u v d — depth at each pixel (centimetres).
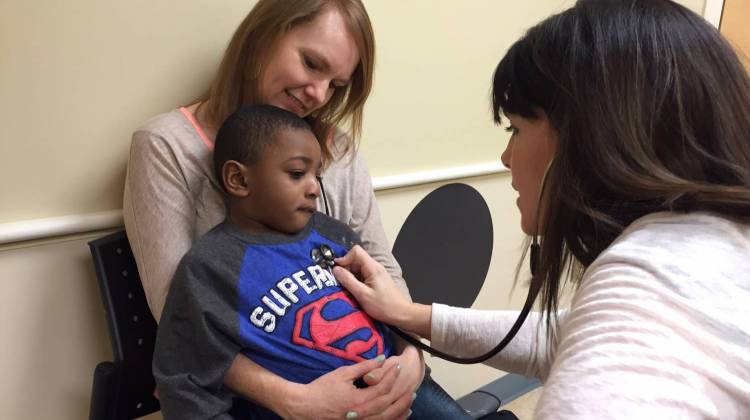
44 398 95
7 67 82
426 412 102
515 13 147
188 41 98
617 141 52
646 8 55
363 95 99
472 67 143
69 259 93
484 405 128
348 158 106
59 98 87
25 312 91
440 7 131
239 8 103
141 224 85
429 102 137
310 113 98
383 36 123
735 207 50
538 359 90
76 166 91
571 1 158
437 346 95
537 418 42
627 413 38
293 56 88
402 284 105
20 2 81
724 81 53
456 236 155
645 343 41
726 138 52
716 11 190
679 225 51
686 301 43
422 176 139
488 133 153
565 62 55
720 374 40
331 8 88
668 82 51
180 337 78
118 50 91
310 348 82
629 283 45
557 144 57
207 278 79
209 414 75
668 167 53
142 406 96
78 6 86
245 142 81
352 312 88
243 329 78
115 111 93
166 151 85
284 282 83
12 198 86
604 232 56
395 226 140
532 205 65
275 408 78
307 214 87
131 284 93
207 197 89
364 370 82
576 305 48
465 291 163
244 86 92
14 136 85
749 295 44
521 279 176
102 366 89
